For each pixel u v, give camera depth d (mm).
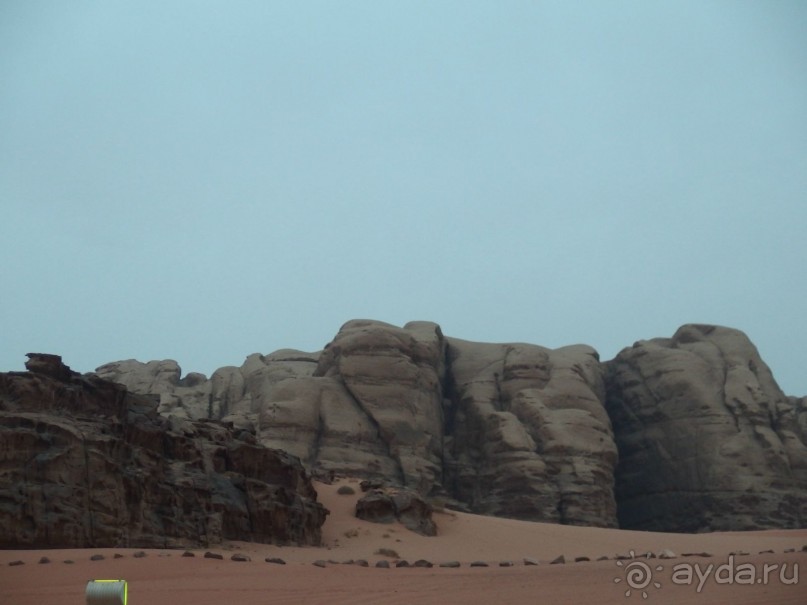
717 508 92500
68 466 32219
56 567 23656
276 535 40312
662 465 99438
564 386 98312
